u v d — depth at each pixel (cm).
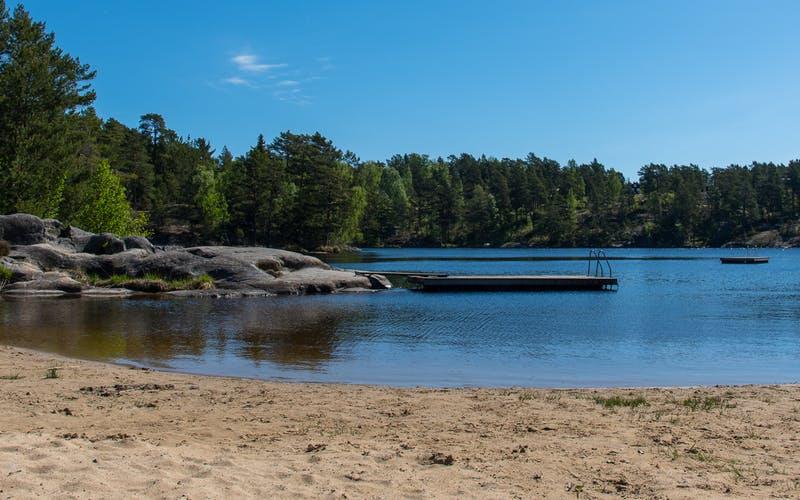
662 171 15512
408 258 7706
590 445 769
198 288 3098
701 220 12838
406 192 13938
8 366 1290
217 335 1833
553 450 746
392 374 1338
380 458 698
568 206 13062
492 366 1434
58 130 4284
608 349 1669
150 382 1162
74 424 841
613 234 13062
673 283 4134
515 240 12950
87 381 1148
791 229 12188
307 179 9119
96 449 680
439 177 14650
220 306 2600
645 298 3125
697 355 1590
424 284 3491
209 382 1183
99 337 1770
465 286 3512
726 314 2467
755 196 12681
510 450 744
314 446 746
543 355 1576
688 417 917
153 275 3189
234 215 9238
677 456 724
